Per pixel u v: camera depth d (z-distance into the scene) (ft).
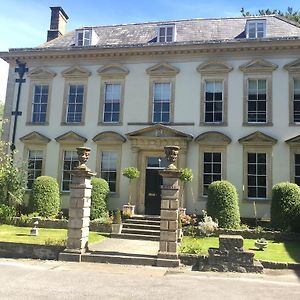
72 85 72.08
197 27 74.74
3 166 67.26
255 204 62.08
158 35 71.51
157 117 67.92
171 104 67.15
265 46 64.18
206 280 31.55
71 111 71.46
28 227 58.80
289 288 29.32
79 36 74.59
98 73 70.59
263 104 64.64
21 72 73.77
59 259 38.55
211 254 35.68
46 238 46.88
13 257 40.32
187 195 64.13
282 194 55.26
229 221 55.72
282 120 63.16
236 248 35.47
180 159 64.59
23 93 73.36
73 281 30.04
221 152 64.49
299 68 63.26
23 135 71.97
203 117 65.87
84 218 39.91
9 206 63.87
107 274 32.96
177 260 36.91
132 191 65.36
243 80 65.31
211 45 65.62
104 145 68.44
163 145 65.31
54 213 63.82
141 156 67.00
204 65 66.49
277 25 70.33
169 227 37.81
